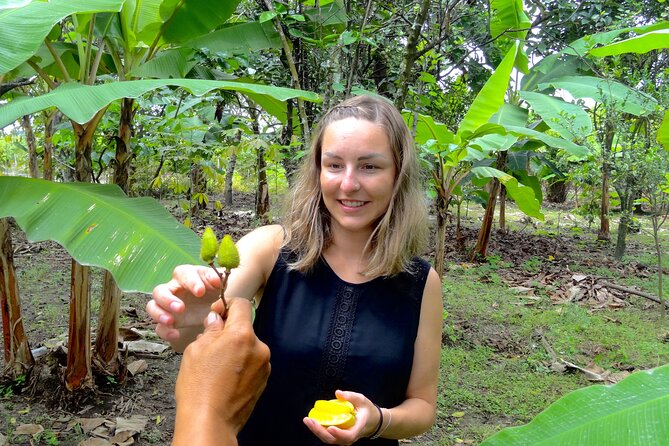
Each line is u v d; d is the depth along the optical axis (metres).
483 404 2.13
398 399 0.91
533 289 3.62
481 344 2.70
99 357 2.11
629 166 3.14
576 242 5.52
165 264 1.23
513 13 3.44
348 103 0.92
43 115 3.24
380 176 0.87
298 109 2.55
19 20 1.37
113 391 2.10
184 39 2.07
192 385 0.51
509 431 0.83
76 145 1.77
